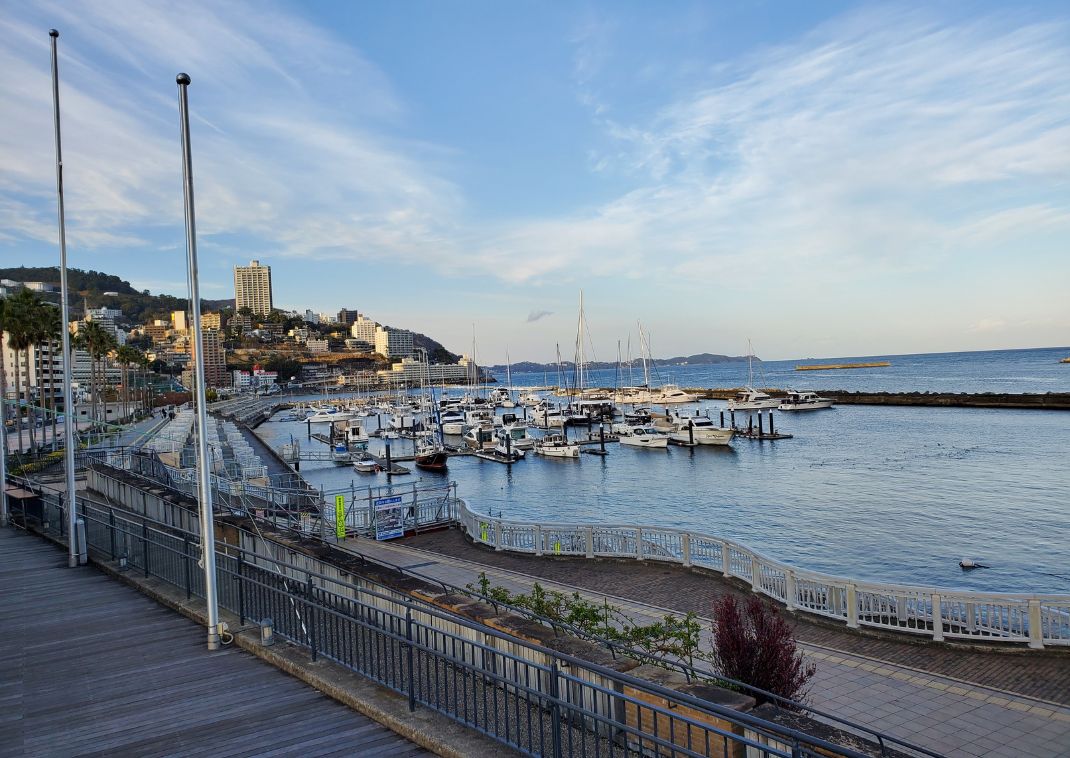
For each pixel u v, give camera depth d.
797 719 7.34
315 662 9.70
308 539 16.42
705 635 13.95
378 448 90.69
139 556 15.62
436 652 7.96
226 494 28.25
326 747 7.46
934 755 6.94
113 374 157.50
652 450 79.06
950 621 13.78
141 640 11.27
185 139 10.77
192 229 10.89
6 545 19.98
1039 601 13.12
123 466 38.97
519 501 52.84
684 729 7.37
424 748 7.41
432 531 26.56
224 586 12.66
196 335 10.93
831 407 124.38
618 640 10.51
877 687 11.62
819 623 14.98
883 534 35.62
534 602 12.52
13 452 52.72
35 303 70.00
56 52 17.80
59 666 10.10
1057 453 60.31
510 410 157.00
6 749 7.53
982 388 154.50
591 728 8.12
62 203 17.98
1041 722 10.20
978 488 46.41
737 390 168.25
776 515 42.12
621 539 20.94
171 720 8.21
